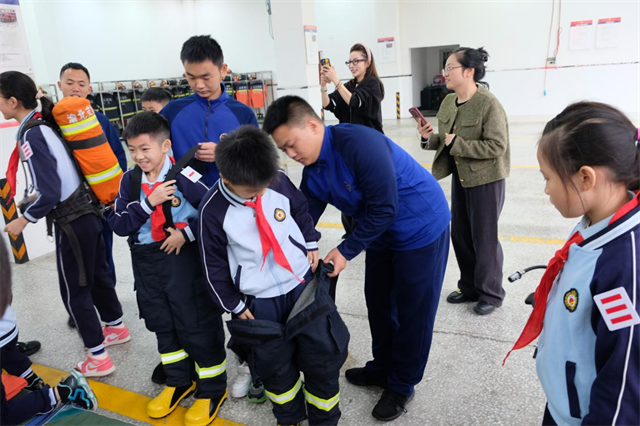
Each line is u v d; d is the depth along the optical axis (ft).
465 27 37.22
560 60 34.86
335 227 15.70
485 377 7.37
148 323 6.73
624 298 2.89
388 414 6.52
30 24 36.27
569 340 3.36
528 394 6.92
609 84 34.01
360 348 8.47
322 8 41.37
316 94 22.62
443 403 6.86
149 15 44.60
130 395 7.50
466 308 9.59
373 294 6.87
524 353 7.92
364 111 11.98
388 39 39.58
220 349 6.81
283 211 5.38
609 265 3.01
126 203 6.36
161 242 6.27
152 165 6.16
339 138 5.35
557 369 3.50
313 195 6.06
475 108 8.39
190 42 6.61
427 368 7.69
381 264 6.61
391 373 6.71
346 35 41.27
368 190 5.30
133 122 6.06
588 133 2.99
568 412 3.48
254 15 46.19
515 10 35.29
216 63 6.69
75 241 7.26
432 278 6.13
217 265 5.34
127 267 13.10
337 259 5.62
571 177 3.12
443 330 8.80
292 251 5.41
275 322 5.26
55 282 12.28
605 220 3.14
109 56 41.60
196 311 6.47
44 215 6.88
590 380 3.29
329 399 5.66
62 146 7.07
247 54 47.67
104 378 7.99
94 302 8.68
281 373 5.46
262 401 7.16
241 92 46.37
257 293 5.33
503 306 9.55
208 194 5.26
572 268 3.33
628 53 32.94
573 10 33.63
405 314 6.29
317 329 5.32
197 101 7.00
